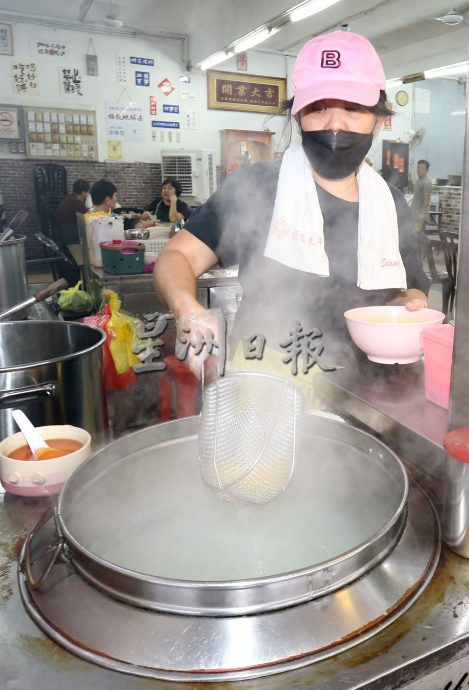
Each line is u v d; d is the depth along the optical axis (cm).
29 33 741
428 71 787
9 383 103
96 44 779
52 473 89
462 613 61
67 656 56
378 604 61
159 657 55
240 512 86
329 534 81
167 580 58
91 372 115
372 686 53
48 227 800
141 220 504
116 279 310
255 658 54
